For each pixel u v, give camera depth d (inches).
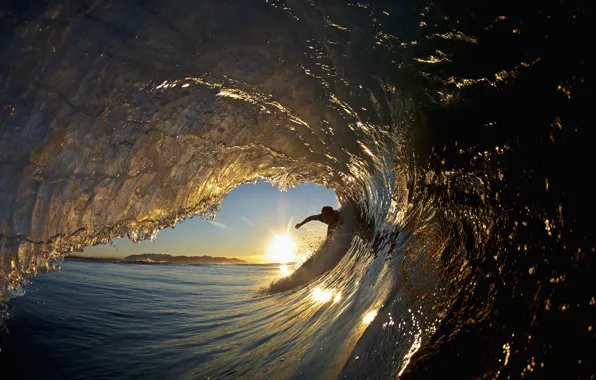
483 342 36.5
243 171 167.3
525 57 43.4
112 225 107.0
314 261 229.5
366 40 68.6
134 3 65.3
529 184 41.7
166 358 97.0
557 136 37.9
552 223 36.1
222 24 70.7
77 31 66.3
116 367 91.0
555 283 32.6
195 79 87.1
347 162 153.4
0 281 77.2
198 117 107.1
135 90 82.4
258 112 117.7
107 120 83.7
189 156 121.7
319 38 73.0
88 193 92.2
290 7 66.9
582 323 27.7
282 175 196.9
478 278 45.7
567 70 37.1
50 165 79.4
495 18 46.7
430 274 59.6
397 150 98.4
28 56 64.9
